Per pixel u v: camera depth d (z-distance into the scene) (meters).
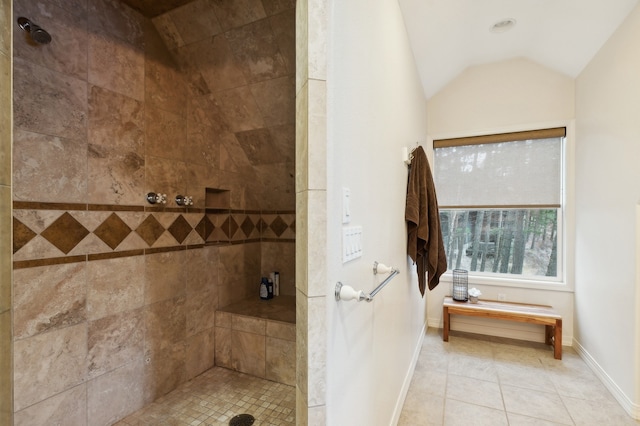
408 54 2.16
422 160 2.19
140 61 1.91
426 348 2.81
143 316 1.92
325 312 0.81
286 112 2.21
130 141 1.85
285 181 2.76
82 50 1.61
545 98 2.91
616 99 2.09
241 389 2.12
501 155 3.12
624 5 1.92
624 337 1.96
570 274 2.81
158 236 2.02
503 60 3.05
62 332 1.51
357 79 1.07
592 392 2.10
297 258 0.89
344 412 0.95
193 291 2.29
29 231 1.39
